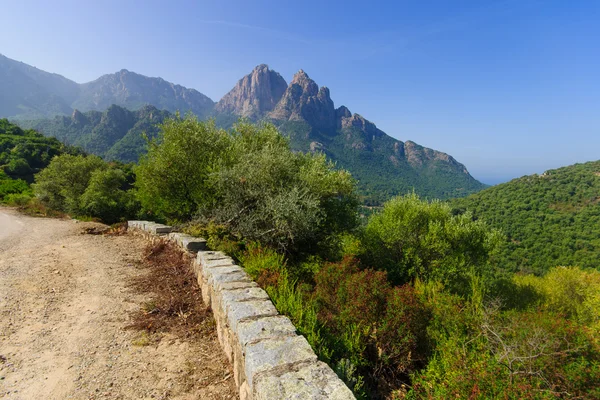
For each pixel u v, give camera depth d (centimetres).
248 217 817
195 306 494
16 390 291
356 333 432
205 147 1102
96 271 668
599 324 490
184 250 681
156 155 1136
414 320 460
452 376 346
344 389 215
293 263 771
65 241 996
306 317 385
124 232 1181
